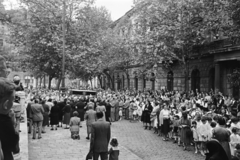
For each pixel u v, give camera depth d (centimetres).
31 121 1702
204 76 3244
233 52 2623
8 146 323
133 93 3828
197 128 1334
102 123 878
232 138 1058
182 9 2812
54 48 3722
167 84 4106
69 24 3928
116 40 4647
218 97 2342
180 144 1545
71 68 4059
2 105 305
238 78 2147
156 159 1255
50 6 3909
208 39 2806
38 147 1338
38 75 5444
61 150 1281
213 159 622
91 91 3922
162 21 2953
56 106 1905
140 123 2438
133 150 1423
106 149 876
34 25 3812
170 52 2945
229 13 1839
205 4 2488
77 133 1572
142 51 3266
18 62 4166
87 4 4109
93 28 4259
